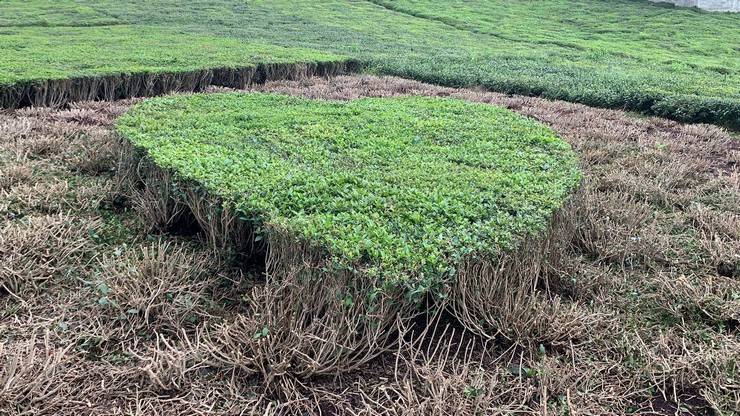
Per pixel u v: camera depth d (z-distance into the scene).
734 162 6.92
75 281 3.80
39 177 5.34
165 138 5.11
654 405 2.95
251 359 2.94
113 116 7.61
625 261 4.38
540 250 3.74
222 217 3.93
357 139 5.61
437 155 5.19
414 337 3.30
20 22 16.30
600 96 10.20
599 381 3.07
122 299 3.45
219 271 3.91
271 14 21.19
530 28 20.62
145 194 4.72
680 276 4.01
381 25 20.50
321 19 20.91
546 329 3.35
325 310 3.17
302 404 2.82
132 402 2.81
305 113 6.68
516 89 11.07
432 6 24.67
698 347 3.33
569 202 4.34
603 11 23.48
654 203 5.54
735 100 9.06
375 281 2.94
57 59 10.19
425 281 3.00
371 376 3.04
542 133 6.07
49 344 3.16
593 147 7.02
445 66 12.92
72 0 21.05
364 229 3.44
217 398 2.86
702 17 21.62
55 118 7.37
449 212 3.77
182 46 13.00
